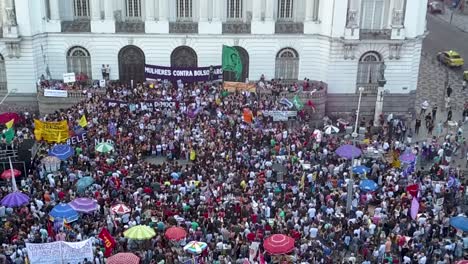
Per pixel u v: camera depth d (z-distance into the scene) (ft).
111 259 98.78
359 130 173.47
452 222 118.32
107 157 143.84
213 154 146.92
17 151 140.97
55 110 177.47
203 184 131.13
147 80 189.98
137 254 107.14
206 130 160.15
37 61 189.57
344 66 193.06
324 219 121.70
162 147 157.89
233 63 185.98
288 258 106.52
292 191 131.44
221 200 124.26
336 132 171.32
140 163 142.10
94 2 187.11
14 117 159.33
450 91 208.85
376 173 143.33
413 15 188.55
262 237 112.06
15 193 117.50
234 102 175.52
